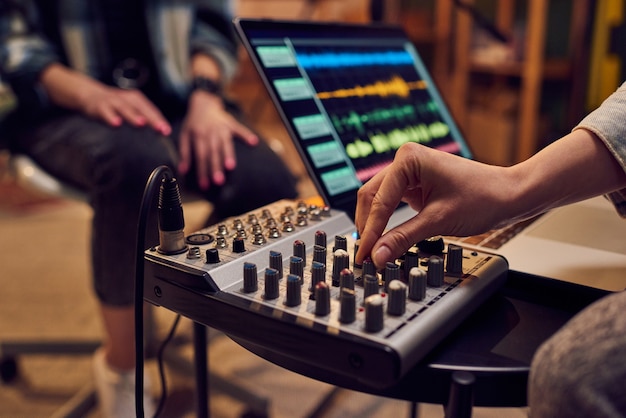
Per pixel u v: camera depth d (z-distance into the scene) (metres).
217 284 0.55
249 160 1.20
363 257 0.56
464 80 3.18
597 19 2.38
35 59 1.18
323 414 1.27
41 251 2.26
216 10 1.42
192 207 2.68
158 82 1.35
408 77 0.98
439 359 0.49
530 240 0.70
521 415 1.23
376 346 0.45
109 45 1.32
